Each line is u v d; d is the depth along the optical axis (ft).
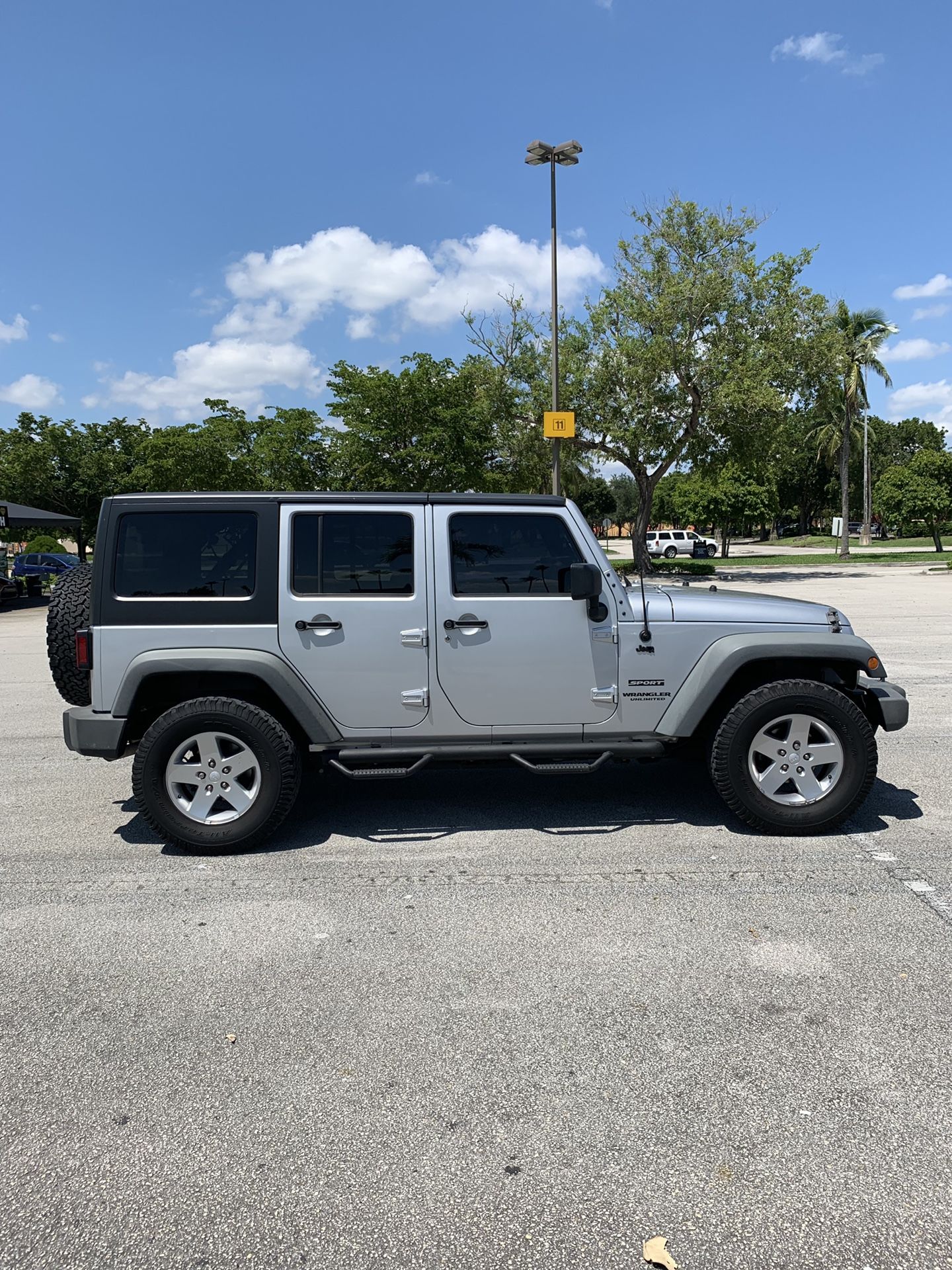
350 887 13.93
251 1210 7.34
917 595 67.77
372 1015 10.26
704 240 97.76
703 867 14.49
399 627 15.31
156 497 15.19
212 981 11.09
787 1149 7.91
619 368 96.12
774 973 11.03
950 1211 7.17
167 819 15.19
